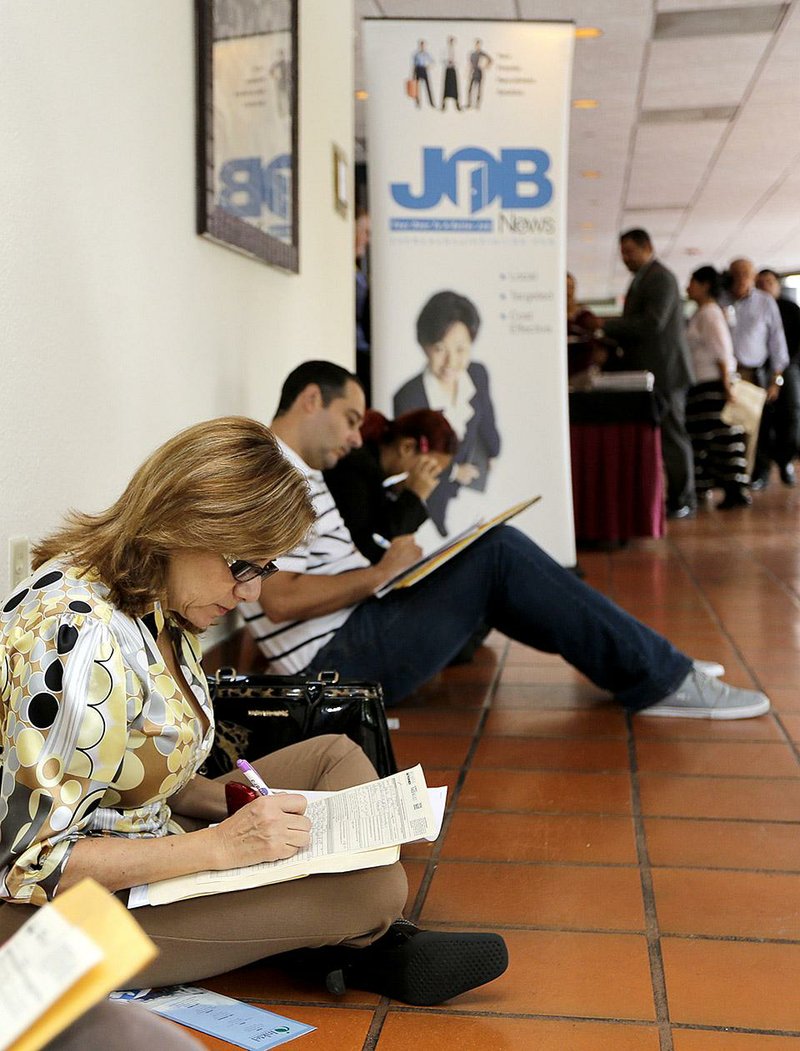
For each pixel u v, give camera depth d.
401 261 5.02
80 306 2.36
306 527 1.49
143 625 1.48
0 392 2.02
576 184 12.11
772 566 5.92
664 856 2.27
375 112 4.95
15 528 2.07
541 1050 1.57
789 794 2.62
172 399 2.95
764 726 3.16
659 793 2.64
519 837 2.38
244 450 1.44
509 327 5.07
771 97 8.67
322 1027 1.62
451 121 4.96
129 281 2.64
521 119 4.97
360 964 1.69
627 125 9.52
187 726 1.52
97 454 2.46
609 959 1.84
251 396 3.71
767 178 11.87
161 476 1.42
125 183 2.61
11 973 0.71
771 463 10.24
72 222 2.31
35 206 2.15
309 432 2.92
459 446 5.10
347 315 5.27
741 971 1.80
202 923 1.55
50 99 2.21
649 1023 1.64
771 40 7.29
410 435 3.86
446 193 5.00
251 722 2.21
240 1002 1.68
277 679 2.25
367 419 3.94
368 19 4.89
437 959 1.64
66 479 2.29
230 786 1.73
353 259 5.41
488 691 3.61
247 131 3.52
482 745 3.03
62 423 2.27
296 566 2.83
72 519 1.54
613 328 7.72
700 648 4.12
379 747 2.20
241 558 1.45
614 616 3.14
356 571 2.91
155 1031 0.91
